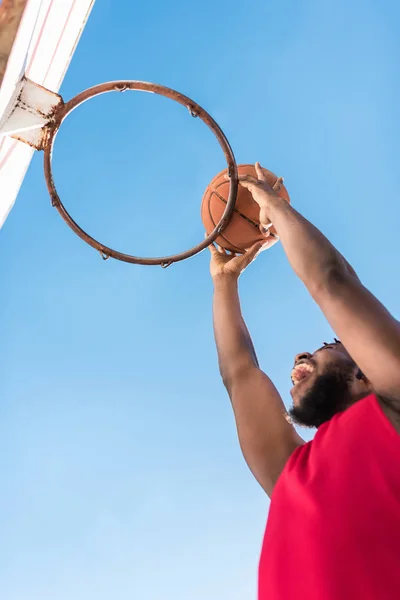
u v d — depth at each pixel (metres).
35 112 3.28
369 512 1.73
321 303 1.94
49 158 3.40
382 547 1.68
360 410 1.90
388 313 1.83
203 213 3.50
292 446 2.50
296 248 2.12
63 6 3.15
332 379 2.31
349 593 1.65
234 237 3.36
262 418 2.62
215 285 3.27
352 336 1.80
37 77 3.53
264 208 2.52
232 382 2.83
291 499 1.97
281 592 1.80
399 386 1.69
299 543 1.83
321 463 1.93
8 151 3.55
